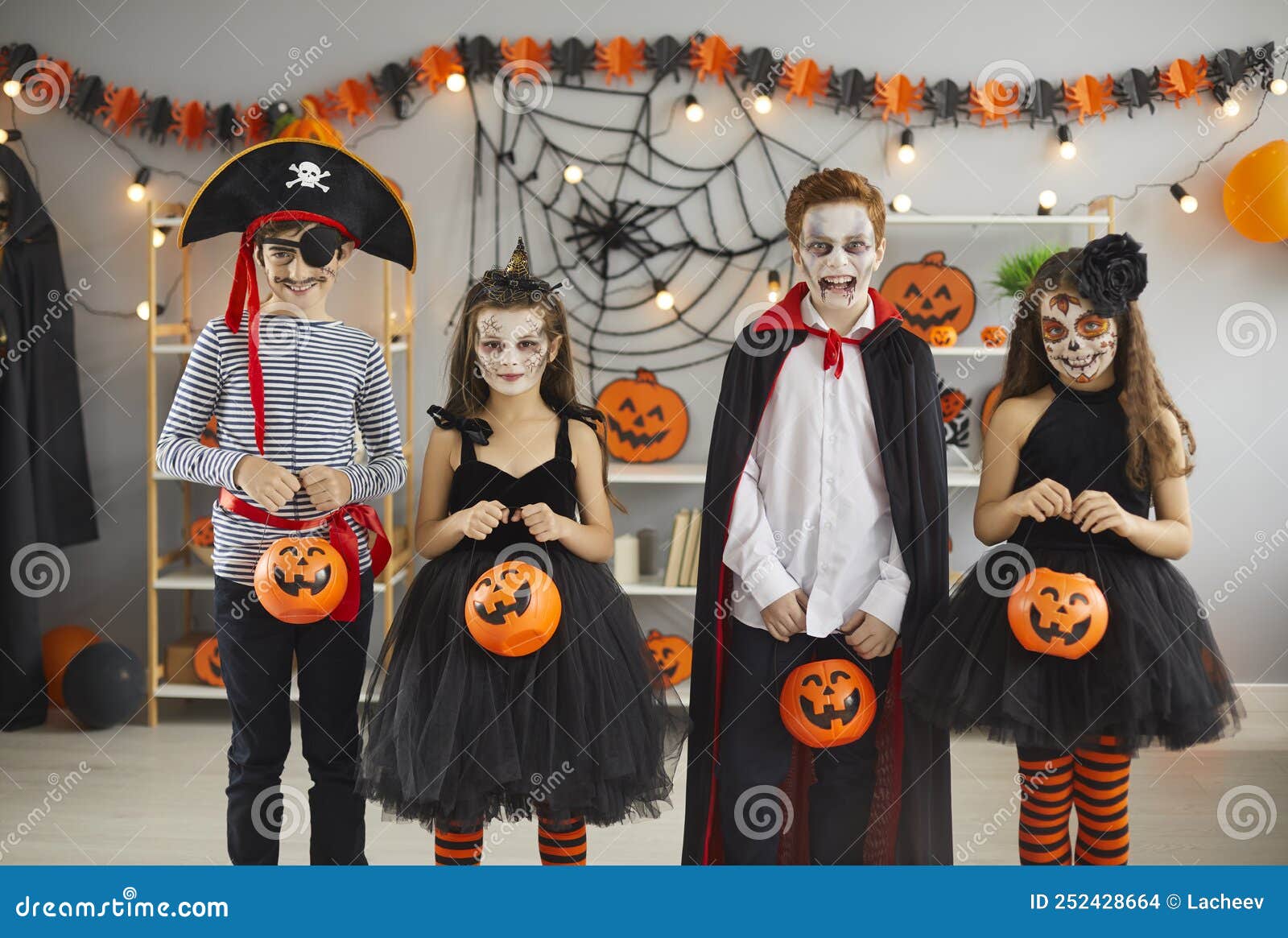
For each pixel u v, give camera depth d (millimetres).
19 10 3869
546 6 3871
